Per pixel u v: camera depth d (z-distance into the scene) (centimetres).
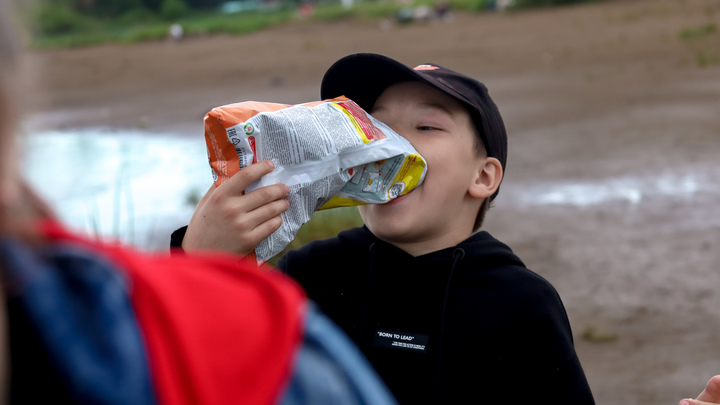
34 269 56
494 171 182
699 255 498
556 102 1171
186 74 2034
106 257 61
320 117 161
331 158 158
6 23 53
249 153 156
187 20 4694
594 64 1581
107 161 876
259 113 156
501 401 160
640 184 677
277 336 64
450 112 174
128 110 1423
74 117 1370
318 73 1788
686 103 1052
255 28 3362
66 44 3438
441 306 166
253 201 153
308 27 3219
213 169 159
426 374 163
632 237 543
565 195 665
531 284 166
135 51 2914
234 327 63
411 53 2044
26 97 55
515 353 161
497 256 171
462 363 161
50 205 62
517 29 2420
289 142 156
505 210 636
